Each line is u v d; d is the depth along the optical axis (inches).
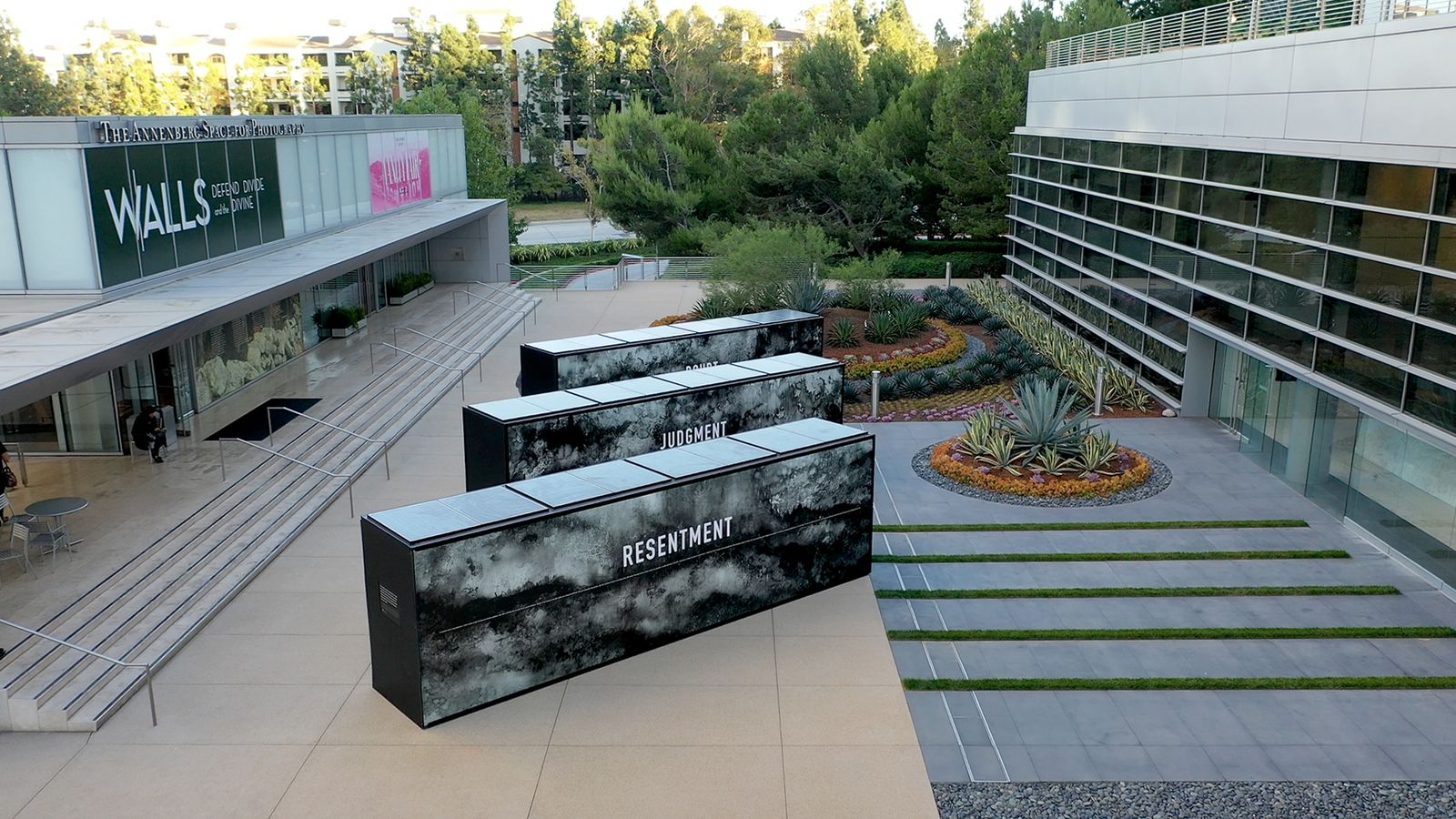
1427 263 616.4
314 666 553.0
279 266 951.0
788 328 1017.5
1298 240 767.7
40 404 817.5
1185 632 585.9
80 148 734.5
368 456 881.5
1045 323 1382.9
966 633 589.0
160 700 520.1
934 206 2154.3
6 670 506.3
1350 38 700.7
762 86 3484.3
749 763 470.6
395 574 487.8
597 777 459.5
